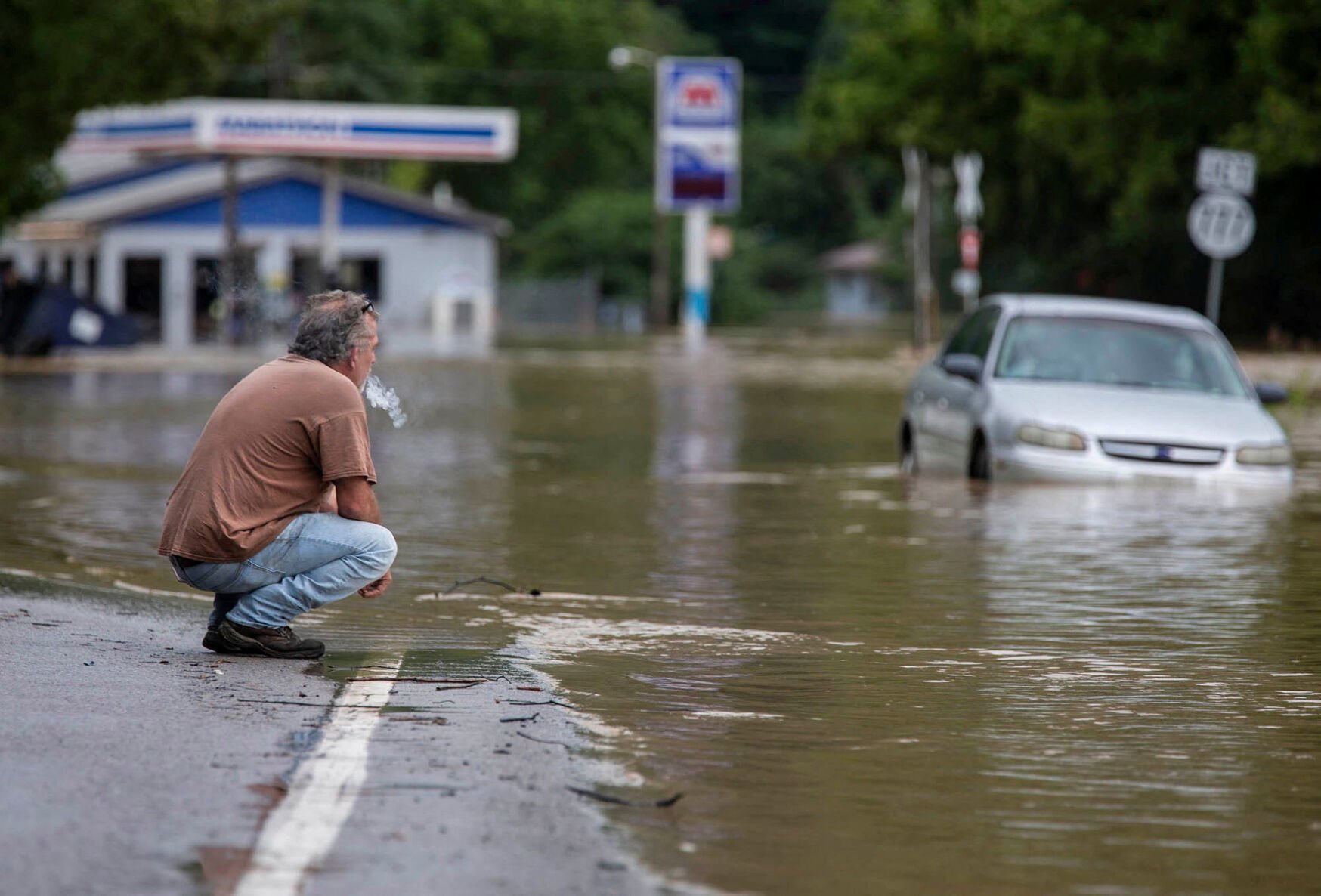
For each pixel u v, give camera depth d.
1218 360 40.94
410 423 61.28
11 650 20.38
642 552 30.36
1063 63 107.25
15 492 38.72
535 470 45.19
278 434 20.30
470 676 19.50
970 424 40.19
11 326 107.25
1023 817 14.46
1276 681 19.81
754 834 13.87
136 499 37.50
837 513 35.78
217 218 158.50
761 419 64.06
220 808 13.97
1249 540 31.44
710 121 164.75
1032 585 26.75
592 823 13.98
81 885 12.14
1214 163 64.75
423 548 30.80
